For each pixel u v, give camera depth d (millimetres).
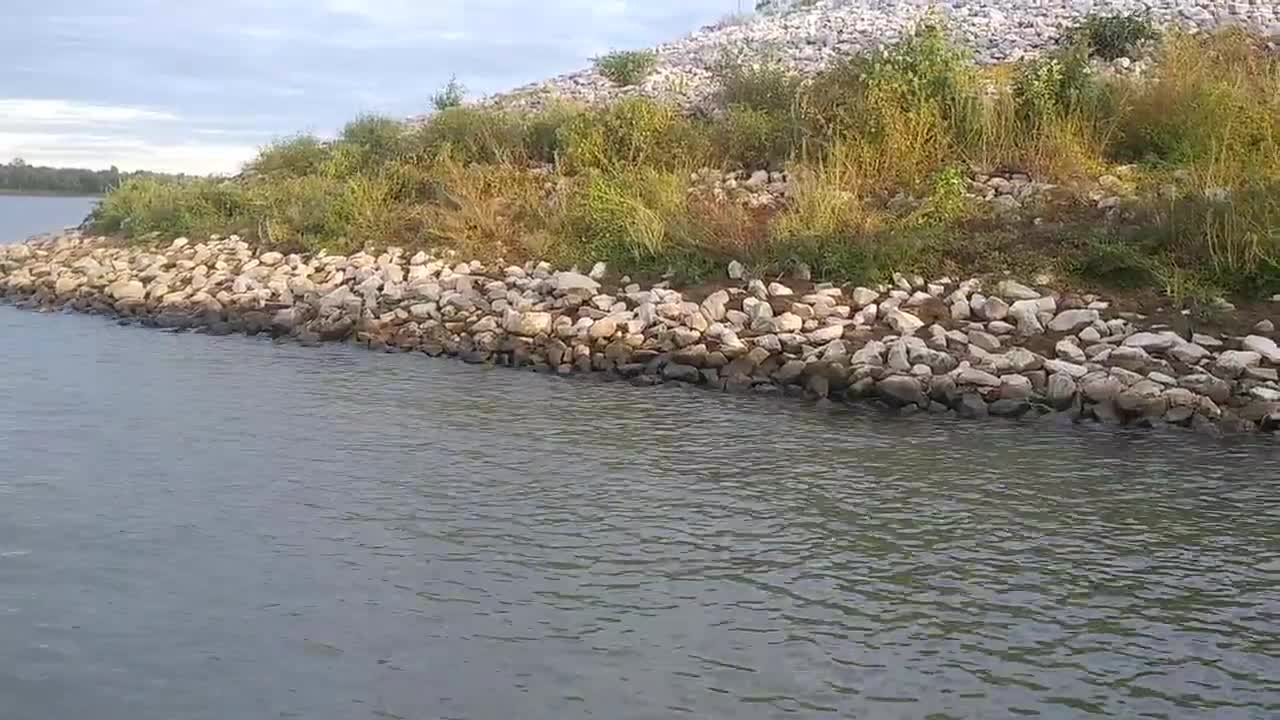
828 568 6777
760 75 19641
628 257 14781
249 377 12172
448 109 23141
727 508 7844
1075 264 12734
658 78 24094
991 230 13766
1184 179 13875
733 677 5434
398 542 7141
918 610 6207
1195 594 6430
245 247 18703
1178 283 11984
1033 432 9930
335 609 6141
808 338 11984
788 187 15891
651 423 10219
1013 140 15594
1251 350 10812
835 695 5277
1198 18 20891
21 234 30844
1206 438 9672
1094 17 20000
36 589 6344
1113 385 10328
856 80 17859
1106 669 5551
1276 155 13820
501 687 5316
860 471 8734
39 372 12383
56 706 5137
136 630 5879
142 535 7203
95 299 17609
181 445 9344
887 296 12797
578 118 19562
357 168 21641
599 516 7664
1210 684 5414
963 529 7453
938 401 10711
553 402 11055
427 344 13688
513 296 14383
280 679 5387
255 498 7965
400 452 9203
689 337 12297
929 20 20312
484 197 18266
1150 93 15875
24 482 8258
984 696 5285
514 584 6492
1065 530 7441
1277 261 11820
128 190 23969
